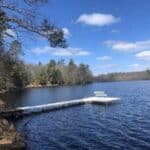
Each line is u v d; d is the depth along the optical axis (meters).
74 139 16.12
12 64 17.72
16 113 24.38
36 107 27.50
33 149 14.03
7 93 59.03
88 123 21.73
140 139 15.66
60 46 12.27
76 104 33.97
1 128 14.49
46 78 109.81
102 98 36.88
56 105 30.50
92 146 14.49
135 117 24.00
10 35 12.04
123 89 75.94
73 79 121.75
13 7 11.20
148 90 68.12
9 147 13.06
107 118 23.98
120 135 16.86
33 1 11.44
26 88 89.06
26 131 18.80
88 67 133.25
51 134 17.70
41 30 11.76
